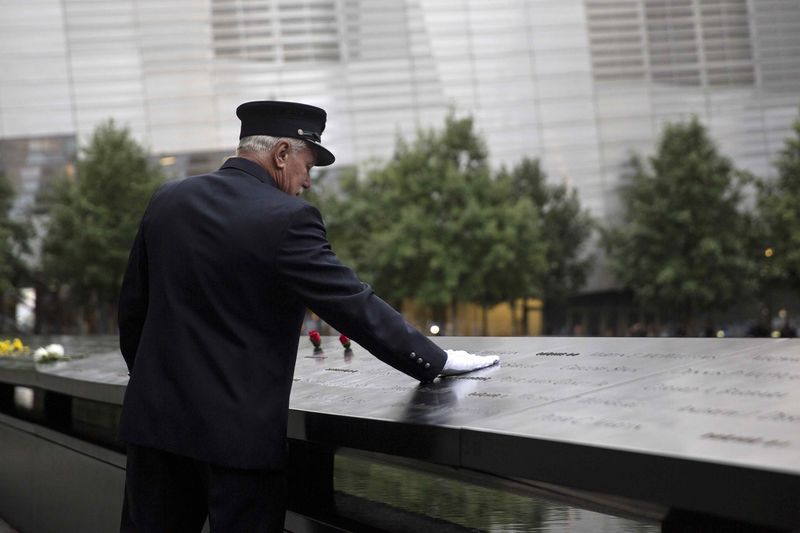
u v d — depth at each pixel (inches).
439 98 2123.5
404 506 118.6
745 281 1485.0
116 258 1567.4
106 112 2103.8
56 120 2092.8
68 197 1604.3
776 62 2175.2
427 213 1441.9
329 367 147.3
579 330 2116.1
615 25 2145.7
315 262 100.1
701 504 63.8
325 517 112.2
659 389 88.9
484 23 2132.1
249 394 100.2
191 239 104.6
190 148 2116.1
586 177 2133.4
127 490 112.7
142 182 1599.4
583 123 2138.3
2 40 2081.7
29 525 225.5
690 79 2162.9
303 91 2114.9
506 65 2132.1
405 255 1390.3
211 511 101.3
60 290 2001.7
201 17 2117.4
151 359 105.6
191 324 103.0
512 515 104.7
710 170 1508.4
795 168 1354.6
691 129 1555.1
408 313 1763.0
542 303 1980.8
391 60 2117.4
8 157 2079.2
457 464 85.9
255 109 109.7
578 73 2139.5
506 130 2128.4
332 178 2084.2
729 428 71.1
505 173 1562.5
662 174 1551.4
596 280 2116.1
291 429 112.5
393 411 98.3
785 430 68.4
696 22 2160.4
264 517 101.3
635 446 68.9
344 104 2110.0
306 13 2119.8
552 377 105.2
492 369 116.7
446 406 97.3
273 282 101.4
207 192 106.8
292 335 104.3
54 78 2094.0
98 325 1974.7
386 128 2110.0
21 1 2086.6
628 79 2148.1
